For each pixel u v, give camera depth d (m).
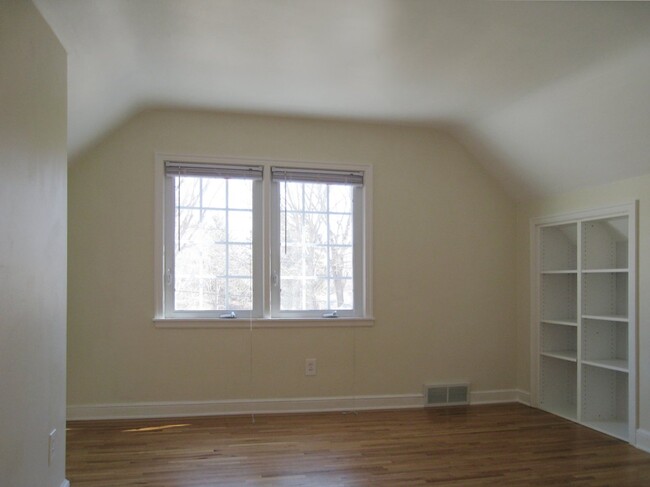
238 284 3.76
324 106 3.54
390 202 3.99
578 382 3.59
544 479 2.56
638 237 3.11
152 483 2.45
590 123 3.04
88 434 3.16
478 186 4.16
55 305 2.13
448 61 2.74
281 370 3.74
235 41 2.53
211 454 2.84
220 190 3.76
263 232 3.77
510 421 3.58
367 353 3.90
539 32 2.38
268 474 2.57
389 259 3.97
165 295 3.64
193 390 3.61
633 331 3.11
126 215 3.56
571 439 3.20
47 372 2.03
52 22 2.05
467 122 3.81
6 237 1.62
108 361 3.50
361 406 3.87
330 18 2.29
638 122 2.80
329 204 3.94
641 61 2.50
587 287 3.61
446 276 4.07
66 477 2.50
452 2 2.13
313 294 3.89
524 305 4.15
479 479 2.55
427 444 3.07
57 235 2.15
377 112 3.66
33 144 1.86
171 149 3.63
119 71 2.81
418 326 4.00
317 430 3.31
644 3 2.10
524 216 4.18
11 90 1.66
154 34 2.44
